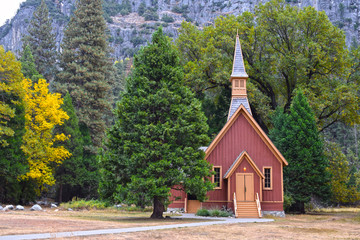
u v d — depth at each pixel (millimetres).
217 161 33844
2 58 35031
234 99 36719
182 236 15469
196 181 25125
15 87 35562
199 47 52688
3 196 39500
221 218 27922
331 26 48375
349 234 18672
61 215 26219
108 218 24828
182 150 25484
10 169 36156
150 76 26594
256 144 34188
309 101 43750
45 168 39875
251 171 32656
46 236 13688
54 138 42594
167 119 25344
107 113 69562
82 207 35562
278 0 51469
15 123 37688
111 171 25625
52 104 41469
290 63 48219
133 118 25359
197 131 26562
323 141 46750
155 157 25016
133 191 23891
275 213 33031
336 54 47875
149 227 18391
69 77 58250
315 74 50312
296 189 37500
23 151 37562
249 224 22922
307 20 48625
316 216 34125
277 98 57062
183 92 26828
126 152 24297
